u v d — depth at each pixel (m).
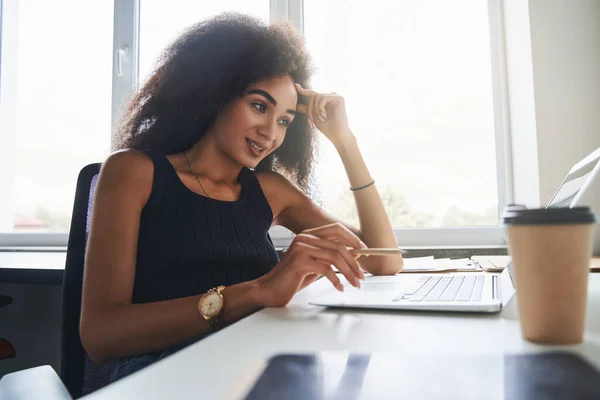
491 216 1.79
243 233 0.95
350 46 1.88
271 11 1.91
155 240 0.85
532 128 1.57
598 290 0.70
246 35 1.00
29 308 1.73
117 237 0.78
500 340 0.41
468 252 1.66
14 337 1.73
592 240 0.38
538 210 0.38
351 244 0.75
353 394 0.28
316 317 0.55
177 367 0.35
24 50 2.12
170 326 0.68
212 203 0.92
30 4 2.12
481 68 1.81
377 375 0.32
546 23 1.56
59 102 2.07
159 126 1.04
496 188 1.79
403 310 0.57
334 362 0.35
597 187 0.60
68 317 0.85
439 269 1.10
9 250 1.98
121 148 1.09
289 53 1.07
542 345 0.39
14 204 2.11
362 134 1.86
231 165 1.03
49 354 1.71
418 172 1.83
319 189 1.43
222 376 0.32
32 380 0.45
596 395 0.27
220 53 0.98
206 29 1.03
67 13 2.08
